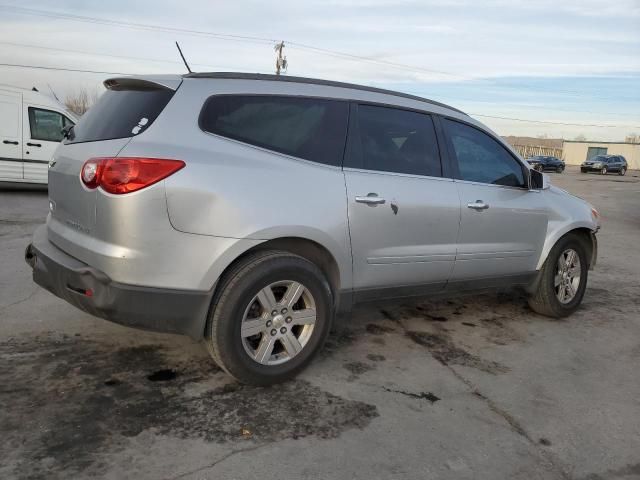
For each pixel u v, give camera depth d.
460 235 4.20
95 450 2.62
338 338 4.29
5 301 4.59
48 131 11.25
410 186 3.88
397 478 2.58
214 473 2.52
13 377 3.28
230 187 3.08
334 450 2.77
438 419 3.14
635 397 3.60
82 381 3.29
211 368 3.57
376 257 3.73
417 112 4.15
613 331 4.89
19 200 10.51
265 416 3.04
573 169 51.72
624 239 10.48
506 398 3.47
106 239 2.93
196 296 3.05
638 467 2.82
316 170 3.46
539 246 4.86
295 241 3.44
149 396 3.17
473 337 4.52
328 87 3.72
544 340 4.56
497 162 4.62
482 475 2.66
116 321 3.03
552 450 2.92
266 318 3.29
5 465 2.46
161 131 3.02
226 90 3.29
